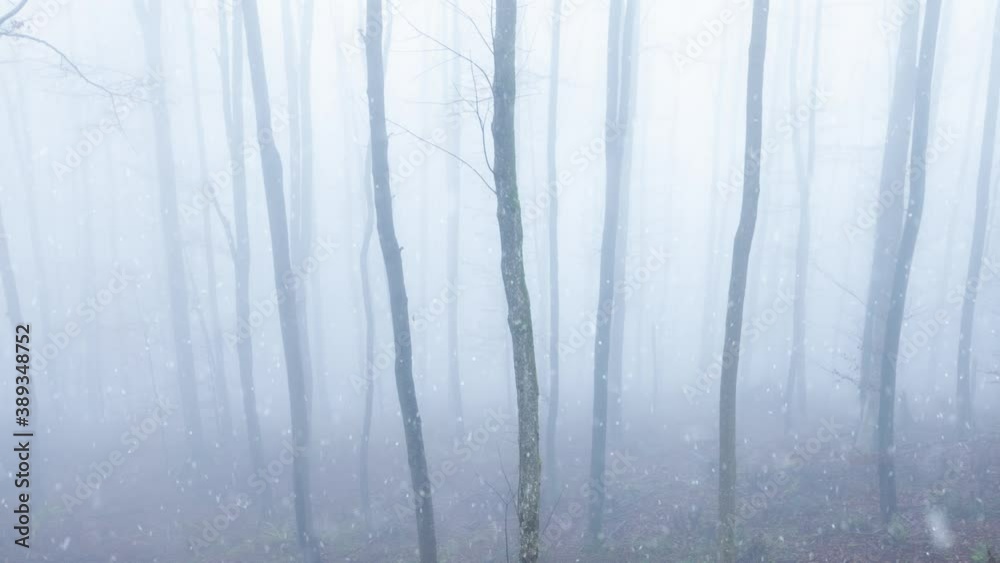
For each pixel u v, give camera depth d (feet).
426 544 37.83
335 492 60.18
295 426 46.60
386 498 58.13
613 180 48.14
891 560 36.29
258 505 58.54
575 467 60.80
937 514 40.14
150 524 55.67
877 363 52.01
